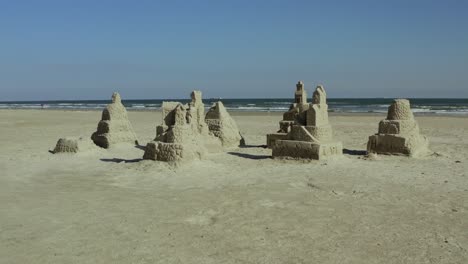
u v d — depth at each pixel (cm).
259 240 625
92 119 3534
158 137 1264
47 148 1609
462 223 699
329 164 1223
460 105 6041
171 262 545
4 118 3566
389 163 1254
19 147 1645
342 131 2338
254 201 836
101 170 1166
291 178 1052
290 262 546
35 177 1071
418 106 5697
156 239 628
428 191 912
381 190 924
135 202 830
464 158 1352
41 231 658
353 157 1383
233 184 990
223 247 597
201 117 1547
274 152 1352
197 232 659
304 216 740
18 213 750
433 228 675
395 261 550
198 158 1213
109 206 801
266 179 1044
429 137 2000
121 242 614
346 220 717
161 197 870
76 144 1441
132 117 3825
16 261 545
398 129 1390
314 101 1352
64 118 3650
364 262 546
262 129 2512
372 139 1429
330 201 837
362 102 8394
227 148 1628
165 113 1562
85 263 541
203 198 861
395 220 716
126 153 1484
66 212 759
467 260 552
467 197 862
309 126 1311
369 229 671
